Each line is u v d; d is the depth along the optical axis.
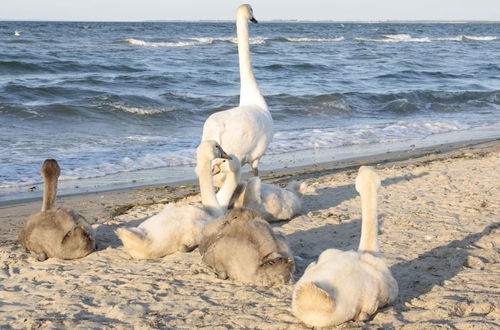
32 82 28.11
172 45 59.38
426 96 26.72
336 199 9.91
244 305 5.79
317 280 5.11
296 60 43.50
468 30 145.38
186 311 5.73
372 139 17.42
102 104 21.12
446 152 14.94
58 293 6.21
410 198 9.66
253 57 45.94
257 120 9.73
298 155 15.14
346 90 29.12
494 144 16.14
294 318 5.46
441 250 7.04
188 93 26.64
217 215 7.71
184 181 12.41
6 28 90.94
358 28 144.62
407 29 143.25
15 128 17.97
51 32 79.25
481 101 26.61
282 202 8.61
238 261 6.29
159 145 16.14
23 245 7.48
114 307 5.82
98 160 14.20
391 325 5.20
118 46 55.25
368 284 5.23
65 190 11.53
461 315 5.46
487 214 8.66
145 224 7.32
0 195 11.27
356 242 7.68
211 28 122.88
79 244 7.29
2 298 6.15
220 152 7.75
